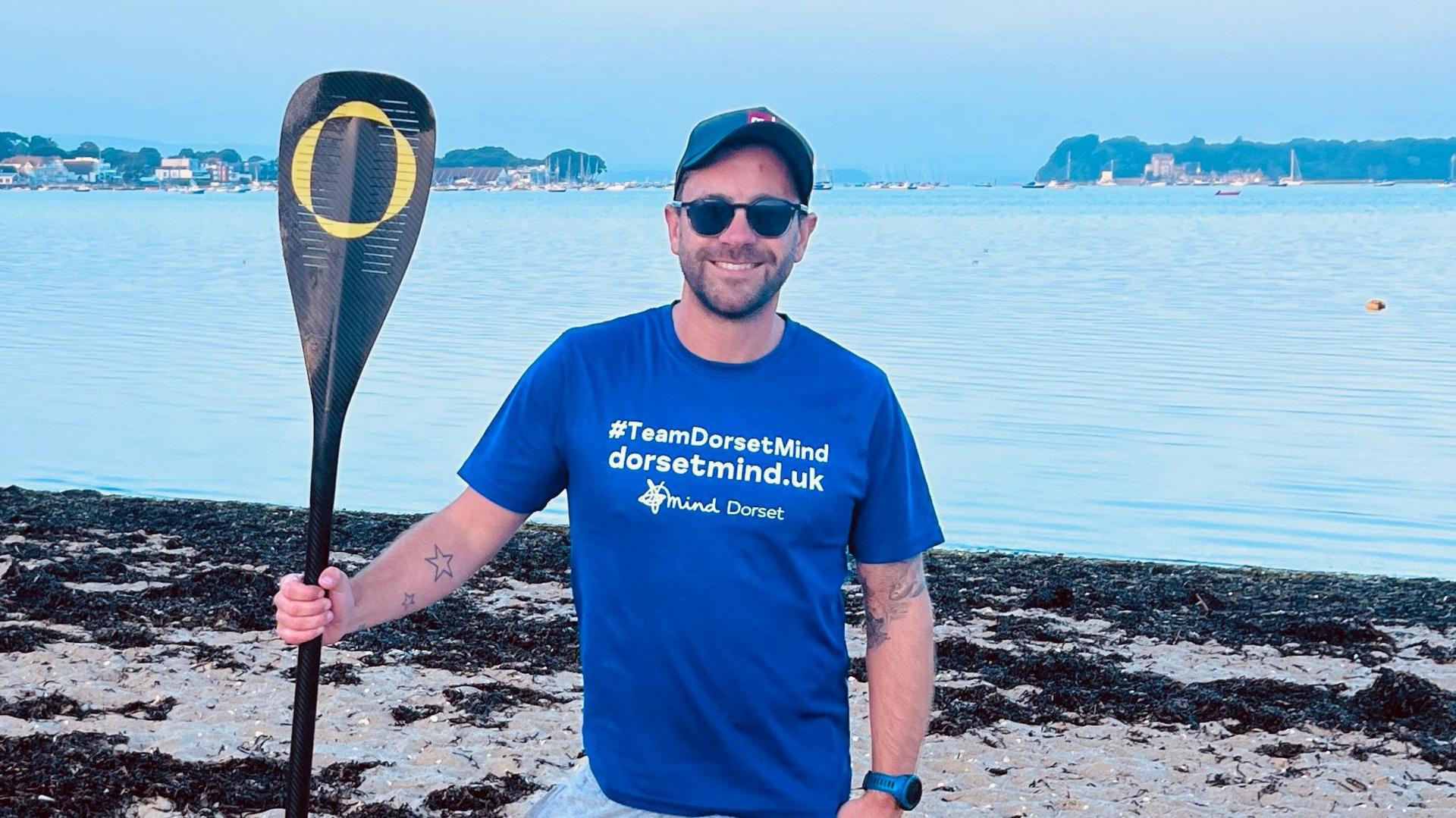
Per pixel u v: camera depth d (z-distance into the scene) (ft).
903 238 215.10
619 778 9.78
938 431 51.80
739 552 9.54
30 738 19.16
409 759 19.29
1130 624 28.22
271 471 44.93
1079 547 37.63
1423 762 20.36
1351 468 46.39
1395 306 97.86
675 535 9.56
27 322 84.79
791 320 10.01
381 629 25.58
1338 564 36.45
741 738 9.68
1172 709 22.33
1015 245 192.24
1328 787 19.22
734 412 9.63
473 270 134.41
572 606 28.30
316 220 9.78
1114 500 42.16
